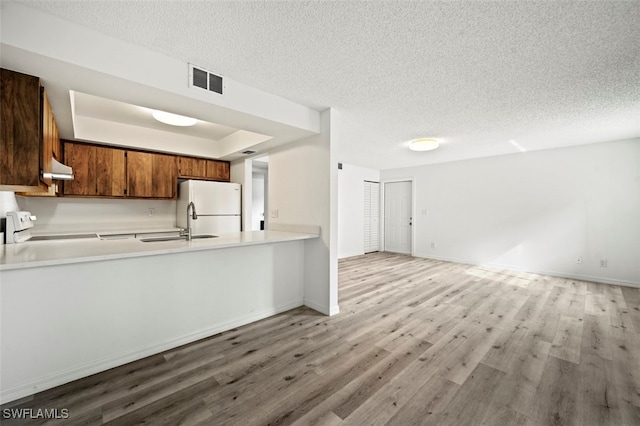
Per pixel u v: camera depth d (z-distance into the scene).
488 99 2.56
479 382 1.76
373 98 2.55
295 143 3.28
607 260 4.05
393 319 2.75
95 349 1.85
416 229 6.32
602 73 2.08
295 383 1.74
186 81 1.95
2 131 1.53
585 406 1.55
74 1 1.35
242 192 4.54
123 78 1.69
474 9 1.42
